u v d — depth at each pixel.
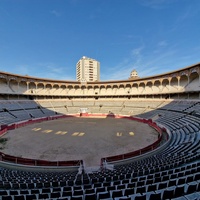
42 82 63.81
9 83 55.00
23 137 27.14
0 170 14.46
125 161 16.58
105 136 27.72
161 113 43.81
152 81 59.81
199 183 6.31
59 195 7.09
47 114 51.75
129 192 6.48
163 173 9.45
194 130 24.25
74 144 23.14
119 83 69.12
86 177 11.31
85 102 67.88
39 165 15.84
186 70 46.09
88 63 138.25
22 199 6.72
